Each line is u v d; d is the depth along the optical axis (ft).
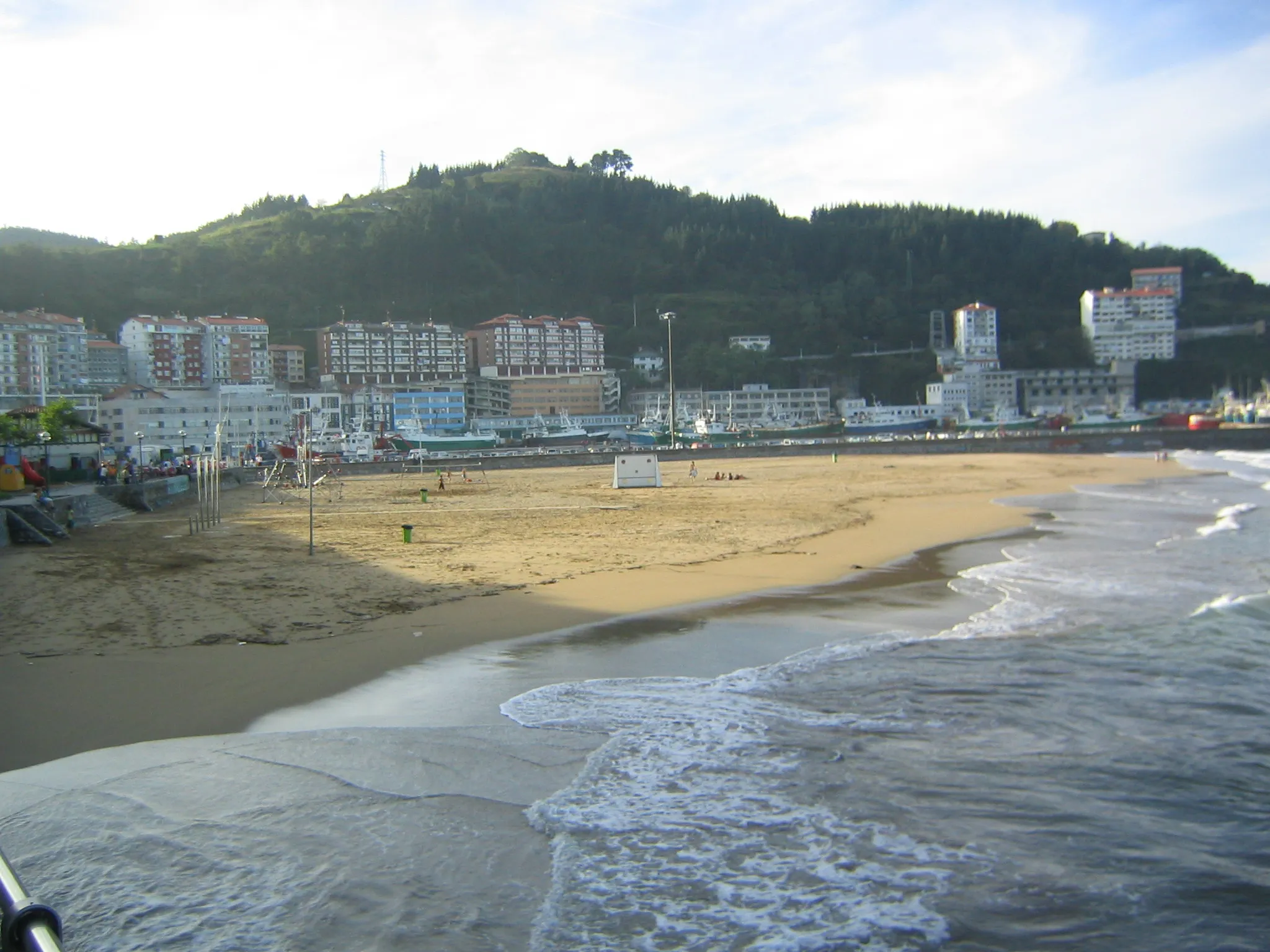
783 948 23.27
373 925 23.91
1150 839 29.35
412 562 88.43
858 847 28.73
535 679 48.21
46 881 26.04
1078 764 35.63
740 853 28.32
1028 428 554.05
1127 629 58.65
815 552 95.86
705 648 55.06
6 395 393.70
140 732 39.34
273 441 399.65
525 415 604.08
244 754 36.60
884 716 41.50
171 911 24.50
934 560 89.61
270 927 23.77
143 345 526.57
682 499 168.14
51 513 118.52
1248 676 47.75
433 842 28.71
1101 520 126.52
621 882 26.37
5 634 55.98
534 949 23.00
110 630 57.31
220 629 58.13
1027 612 64.59
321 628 59.00
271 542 106.52
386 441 428.97
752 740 38.34
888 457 345.31
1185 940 23.66
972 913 24.98
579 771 34.83
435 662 51.44
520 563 87.51
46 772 34.53
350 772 34.65
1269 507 141.69
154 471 200.95
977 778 34.27
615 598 70.23
